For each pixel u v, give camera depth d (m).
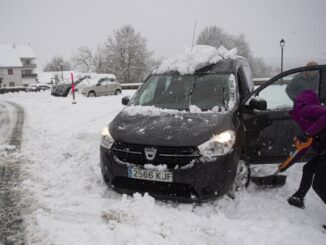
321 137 3.50
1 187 4.59
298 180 4.67
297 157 3.80
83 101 16.33
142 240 3.13
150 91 5.09
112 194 4.31
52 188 4.57
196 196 3.70
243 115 4.45
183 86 4.92
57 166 5.53
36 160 5.82
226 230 3.32
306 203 4.01
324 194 3.54
